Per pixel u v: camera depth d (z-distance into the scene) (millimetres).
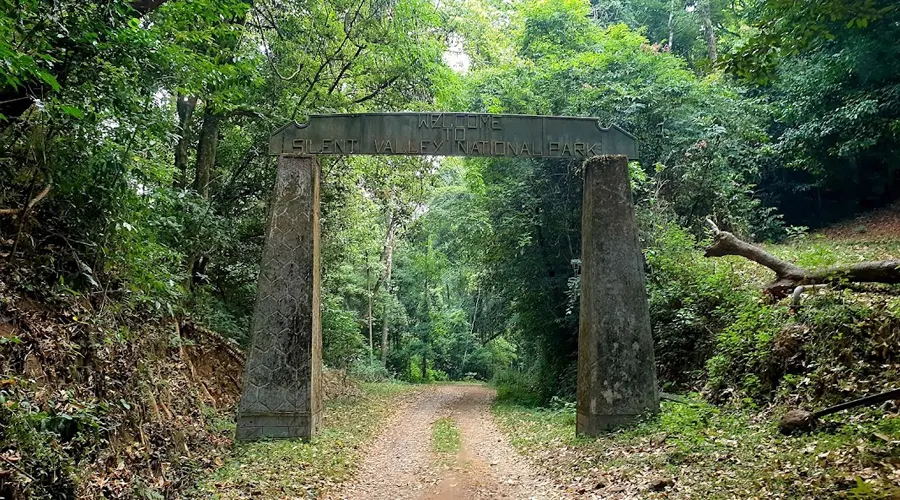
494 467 8719
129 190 7285
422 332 38500
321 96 14633
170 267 10805
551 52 17625
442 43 17109
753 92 20578
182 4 8008
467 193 20531
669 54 16672
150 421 6918
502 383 24578
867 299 8719
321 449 9023
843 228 19547
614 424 9727
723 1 24781
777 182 22734
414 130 10219
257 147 13906
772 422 7477
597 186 10359
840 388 7297
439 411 17344
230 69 9305
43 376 5535
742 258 14266
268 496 6320
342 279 21750
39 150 6648
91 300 7137
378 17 14352
